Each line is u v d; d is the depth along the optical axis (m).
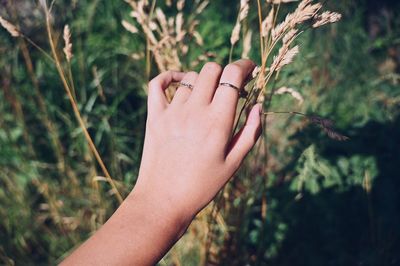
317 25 0.50
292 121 1.09
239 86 0.41
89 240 0.38
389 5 1.44
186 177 0.40
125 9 1.28
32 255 1.04
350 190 0.99
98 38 1.22
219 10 1.43
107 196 1.03
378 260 0.91
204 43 1.15
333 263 0.94
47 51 1.15
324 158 0.97
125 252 0.37
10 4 0.95
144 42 1.19
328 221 0.97
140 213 0.39
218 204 0.74
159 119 0.43
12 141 1.07
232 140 0.43
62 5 1.17
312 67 1.17
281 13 0.86
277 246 0.96
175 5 1.34
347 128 1.06
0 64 1.10
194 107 0.42
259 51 0.98
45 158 1.15
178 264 0.86
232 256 0.88
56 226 1.07
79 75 1.19
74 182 1.07
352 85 1.22
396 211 0.97
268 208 0.98
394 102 1.13
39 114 1.08
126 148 1.12
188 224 0.40
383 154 1.00
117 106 1.21
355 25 1.36
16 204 1.06
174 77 0.48
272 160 1.08
